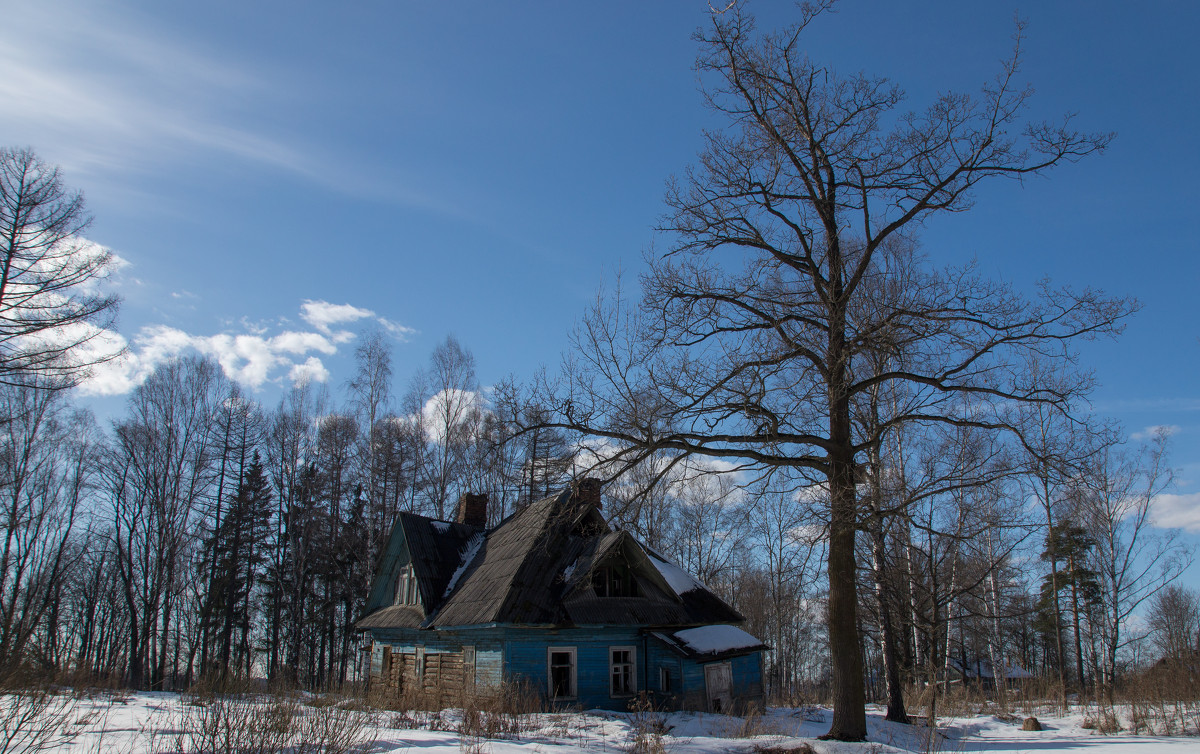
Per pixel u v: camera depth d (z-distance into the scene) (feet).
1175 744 53.16
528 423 51.24
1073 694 115.85
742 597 153.17
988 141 46.37
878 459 61.11
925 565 65.98
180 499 122.31
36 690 28.14
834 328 48.44
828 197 50.49
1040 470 44.80
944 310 46.06
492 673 69.92
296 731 27.50
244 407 141.08
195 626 137.18
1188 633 123.24
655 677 74.18
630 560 77.66
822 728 63.52
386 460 121.39
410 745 35.37
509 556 77.97
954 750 51.67
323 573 135.44
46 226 69.92
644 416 46.06
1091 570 119.96
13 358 66.13
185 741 30.35
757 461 48.91
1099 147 45.32
